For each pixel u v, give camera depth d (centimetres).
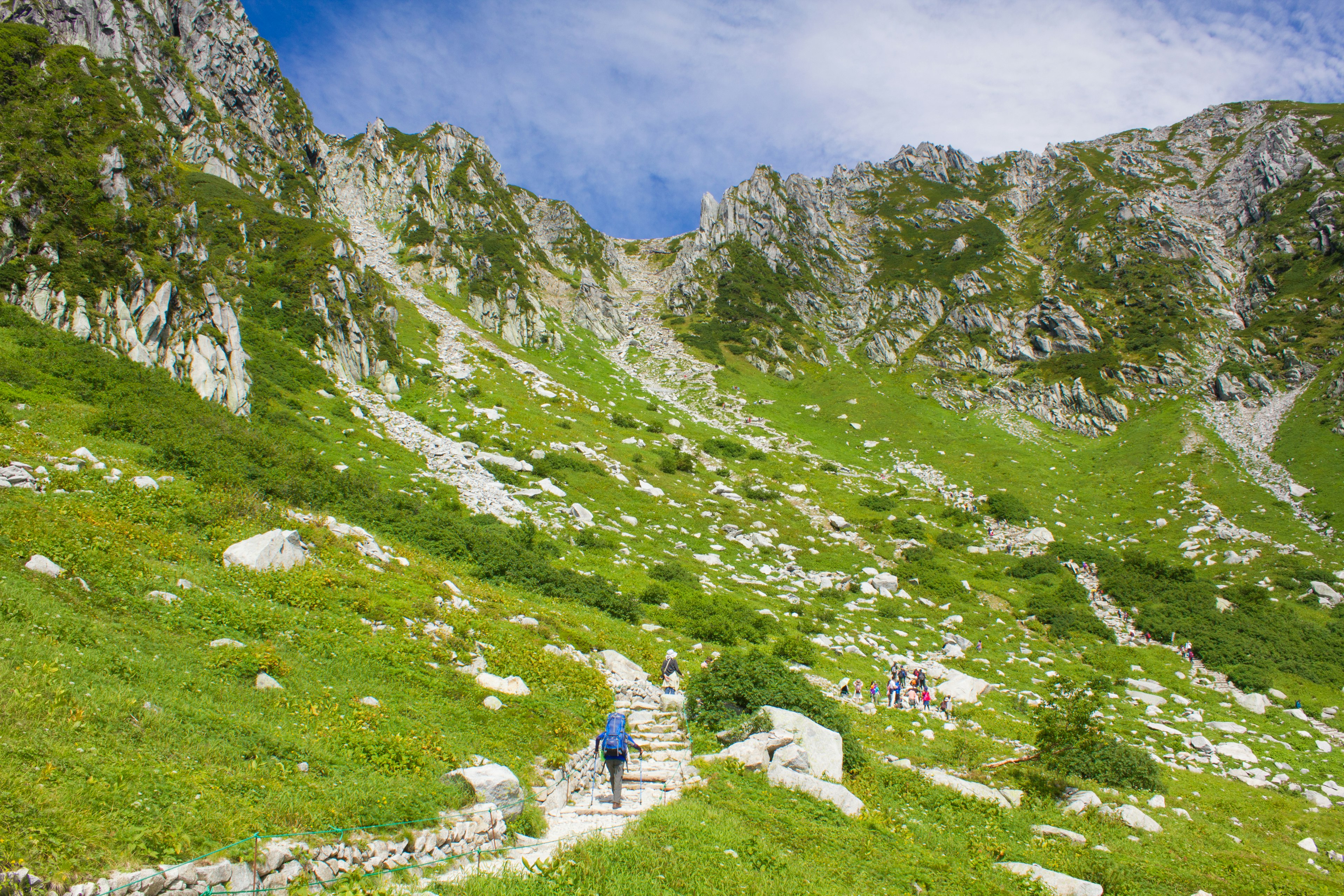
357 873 871
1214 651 4488
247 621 1520
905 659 3794
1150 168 15912
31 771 764
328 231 7906
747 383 10788
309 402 5281
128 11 8744
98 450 2483
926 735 2447
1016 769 2216
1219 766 2867
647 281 15612
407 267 10831
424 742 1241
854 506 6888
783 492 7081
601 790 1445
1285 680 4219
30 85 4341
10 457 1997
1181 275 11725
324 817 905
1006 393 10362
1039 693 3597
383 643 1698
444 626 2002
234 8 11219
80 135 4225
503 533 4034
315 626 1658
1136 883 1431
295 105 12369
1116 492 7612
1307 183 12325
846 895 1082
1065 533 6681
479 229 12475
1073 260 13125
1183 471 7675
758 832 1266
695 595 3903
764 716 1805
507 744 1405
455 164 13888
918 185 17912
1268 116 16238
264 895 770
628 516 5353
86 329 3406
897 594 5022
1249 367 9406
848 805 1507
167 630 1343
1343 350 8969
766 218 15238
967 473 8156
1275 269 11062
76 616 1212
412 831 969
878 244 15675
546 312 11306
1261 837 2133
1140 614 5084
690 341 11856
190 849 754
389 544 2936
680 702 2073
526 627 2370
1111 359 10231
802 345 12238
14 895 597
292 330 6053
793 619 4091
